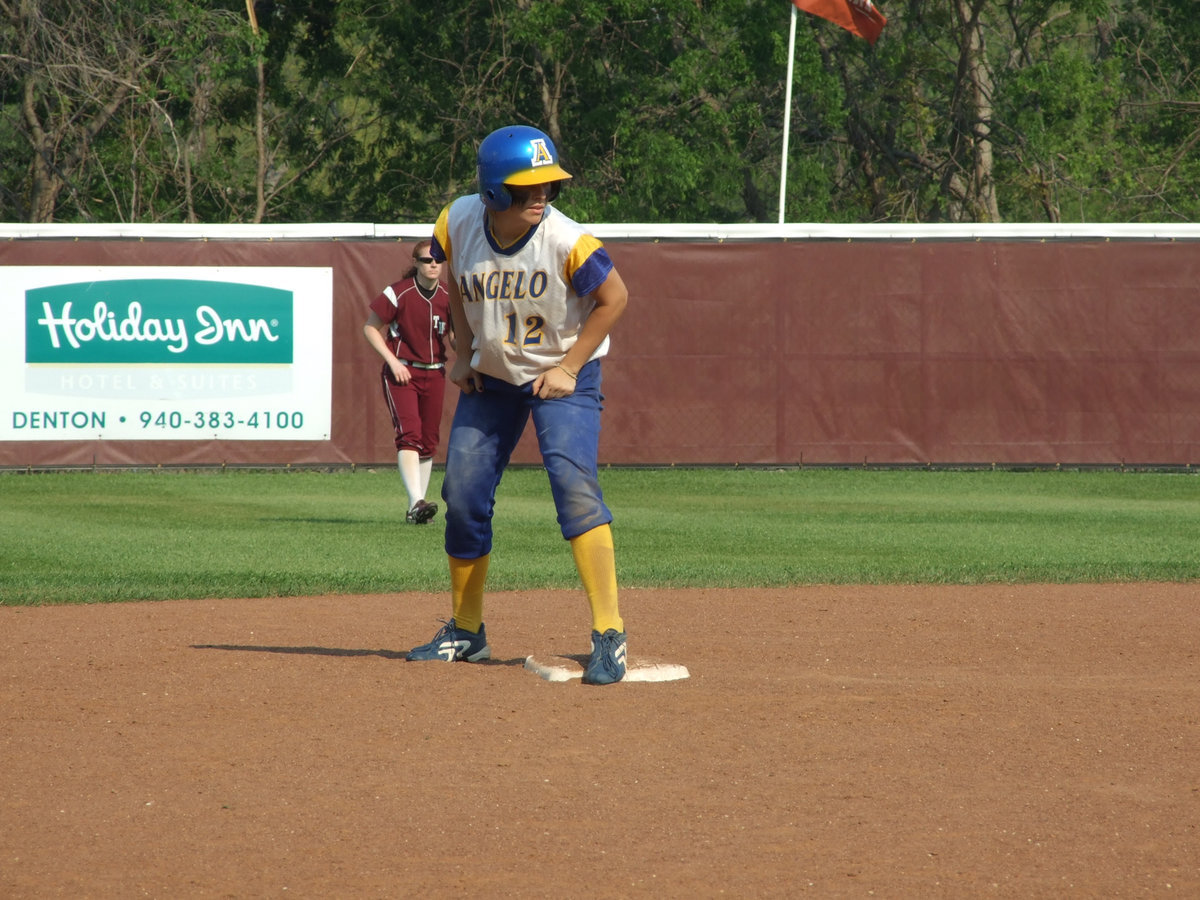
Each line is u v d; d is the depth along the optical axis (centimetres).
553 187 1759
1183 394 6206
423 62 12025
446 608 2642
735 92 11581
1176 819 1270
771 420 6200
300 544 3706
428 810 1287
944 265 6194
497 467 1928
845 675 1955
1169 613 2600
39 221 10369
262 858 1158
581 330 1808
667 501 5056
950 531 4138
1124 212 13162
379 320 3956
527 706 1692
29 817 1266
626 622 2481
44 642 2203
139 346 5859
